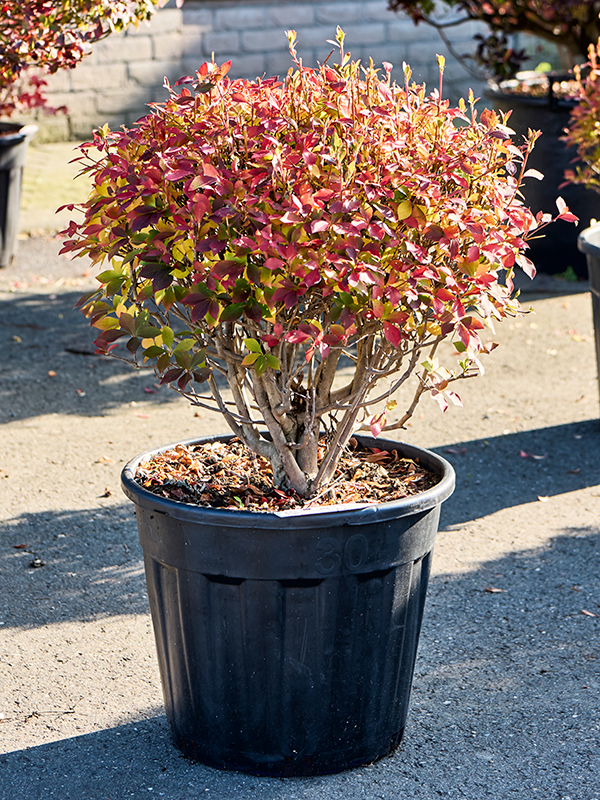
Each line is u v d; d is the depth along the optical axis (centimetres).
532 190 853
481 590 391
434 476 306
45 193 1107
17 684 329
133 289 296
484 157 266
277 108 260
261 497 290
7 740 299
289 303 241
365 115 257
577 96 772
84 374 646
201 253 263
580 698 320
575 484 493
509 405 599
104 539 434
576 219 282
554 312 782
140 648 353
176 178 242
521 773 283
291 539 253
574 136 623
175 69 1402
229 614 264
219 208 245
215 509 256
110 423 568
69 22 529
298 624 263
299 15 1438
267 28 1432
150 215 253
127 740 300
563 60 993
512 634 359
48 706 317
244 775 283
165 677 290
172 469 309
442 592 389
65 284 836
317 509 254
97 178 270
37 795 275
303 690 269
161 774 284
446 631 362
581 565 410
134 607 381
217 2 1395
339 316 261
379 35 1474
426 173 257
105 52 1351
